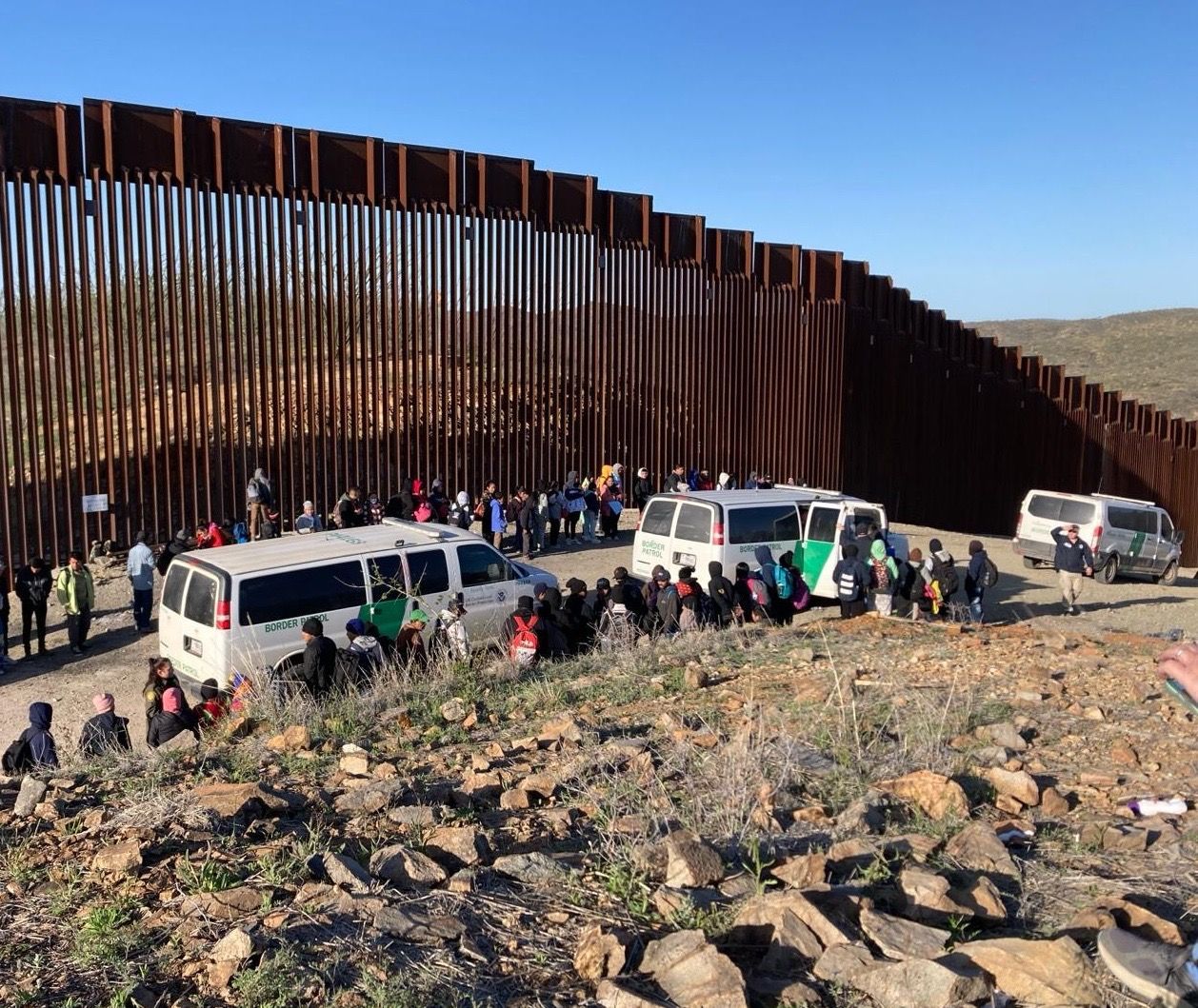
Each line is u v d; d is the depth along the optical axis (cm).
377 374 2042
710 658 1050
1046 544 2148
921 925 377
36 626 1512
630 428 2461
